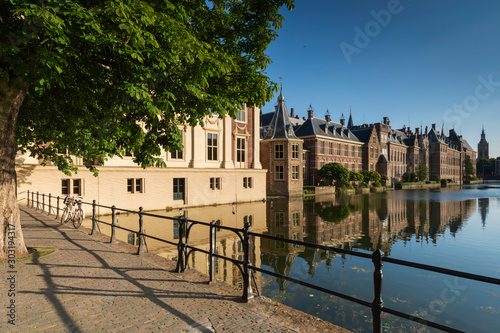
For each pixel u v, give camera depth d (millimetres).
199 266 9406
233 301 4379
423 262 10234
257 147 31047
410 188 62531
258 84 6332
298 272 8977
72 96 5441
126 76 4723
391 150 64688
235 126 28688
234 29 6332
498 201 32312
